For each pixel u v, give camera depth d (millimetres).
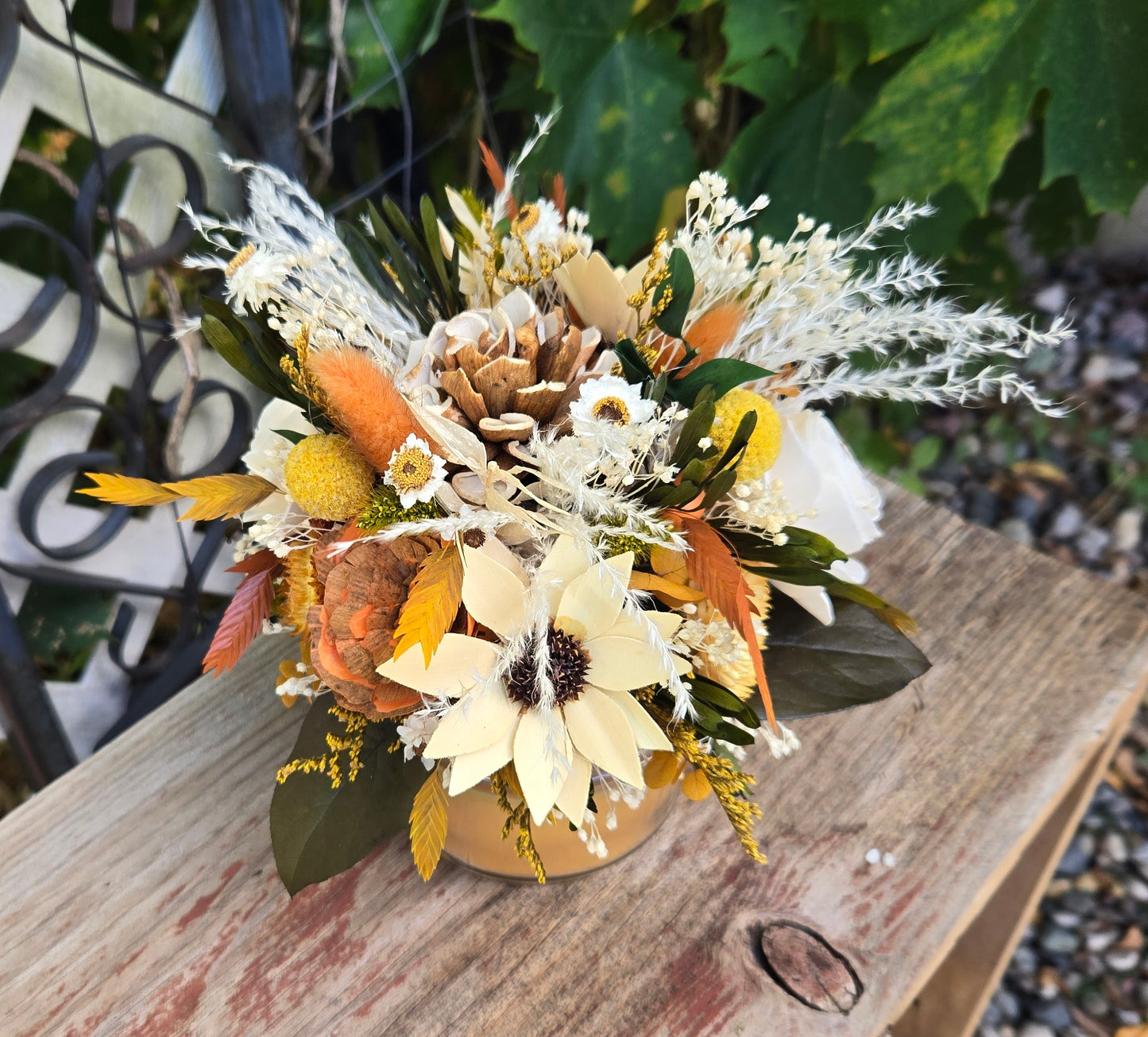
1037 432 1132
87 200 564
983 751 431
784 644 351
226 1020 355
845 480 323
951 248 772
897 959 369
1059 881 849
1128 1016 767
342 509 289
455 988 363
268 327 316
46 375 768
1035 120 830
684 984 364
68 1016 355
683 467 289
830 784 422
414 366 296
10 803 822
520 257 319
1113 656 466
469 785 281
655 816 377
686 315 304
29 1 526
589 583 279
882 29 615
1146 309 1194
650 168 712
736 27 637
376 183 729
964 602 493
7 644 646
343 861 324
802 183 739
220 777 423
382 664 268
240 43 587
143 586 738
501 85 840
